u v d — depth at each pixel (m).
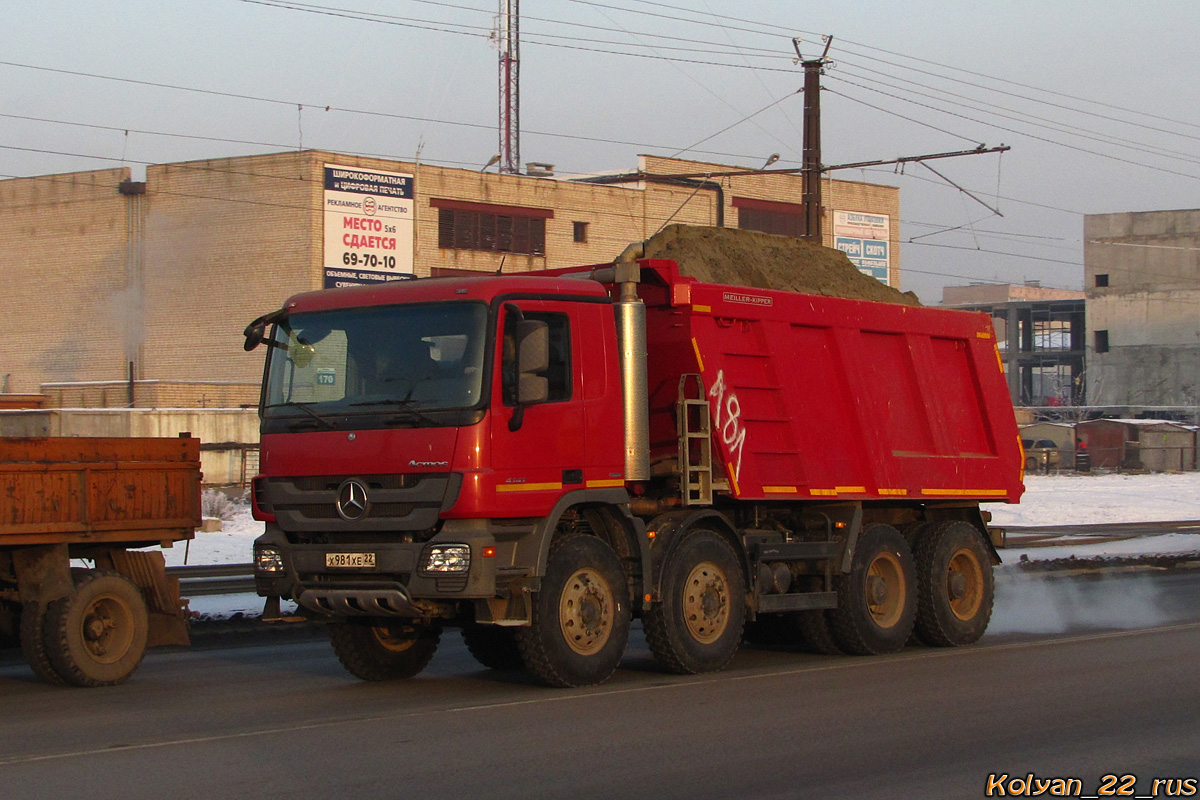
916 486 14.08
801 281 14.42
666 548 11.57
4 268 57.12
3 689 11.33
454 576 10.18
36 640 11.25
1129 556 23.55
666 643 11.51
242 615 15.79
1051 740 8.67
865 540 13.38
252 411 44.41
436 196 52.75
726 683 11.20
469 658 13.63
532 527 10.66
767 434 12.71
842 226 63.88
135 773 7.75
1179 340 89.50
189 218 53.00
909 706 9.95
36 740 8.82
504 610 10.53
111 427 42.47
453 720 9.45
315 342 11.20
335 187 50.62
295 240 50.62
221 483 43.16
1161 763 8.04
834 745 8.51
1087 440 69.50
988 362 15.49
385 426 10.59
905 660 12.81
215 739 8.77
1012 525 34.53
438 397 10.49
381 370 10.83
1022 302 99.62
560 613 10.83
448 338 10.64
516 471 10.51
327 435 10.84
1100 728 9.06
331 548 10.72
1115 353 91.94
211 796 7.18
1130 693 10.48
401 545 10.41
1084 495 46.53
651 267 12.18
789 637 14.37
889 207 65.56
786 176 62.53
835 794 7.24
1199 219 89.06
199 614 15.63
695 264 13.34
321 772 7.75
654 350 12.30
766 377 12.80
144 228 54.06
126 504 11.84
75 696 10.86
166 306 53.38
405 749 8.41
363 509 10.58
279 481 11.07
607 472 11.29
